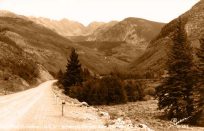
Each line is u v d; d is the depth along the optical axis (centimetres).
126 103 6656
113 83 6744
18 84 7844
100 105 6378
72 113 2938
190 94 4225
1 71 7825
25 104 3612
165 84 4303
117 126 2220
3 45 11194
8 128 1969
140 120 3394
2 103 3734
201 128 3481
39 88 8131
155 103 6384
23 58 12075
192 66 4219
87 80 7438
